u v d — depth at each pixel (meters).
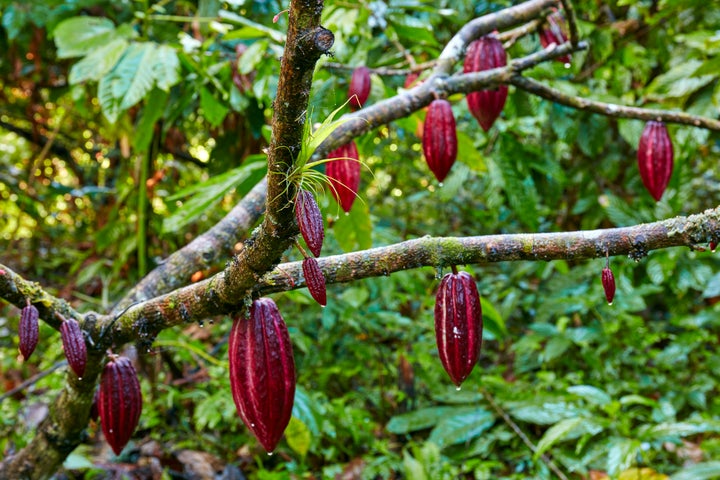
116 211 3.45
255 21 2.97
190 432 2.74
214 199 1.71
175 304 1.03
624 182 3.71
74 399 1.32
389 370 3.17
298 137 0.73
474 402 3.00
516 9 1.77
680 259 3.34
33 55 3.65
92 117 4.18
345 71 2.33
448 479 2.42
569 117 2.70
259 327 0.91
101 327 1.11
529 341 3.32
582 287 3.75
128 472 2.37
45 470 1.44
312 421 1.80
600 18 3.65
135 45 2.10
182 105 2.55
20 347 0.95
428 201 4.88
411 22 2.25
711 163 4.62
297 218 0.74
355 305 2.81
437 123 1.52
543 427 2.97
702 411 3.19
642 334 3.56
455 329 0.90
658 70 3.70
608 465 2.23
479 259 0.91
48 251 5.17
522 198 2.65
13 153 5.72
